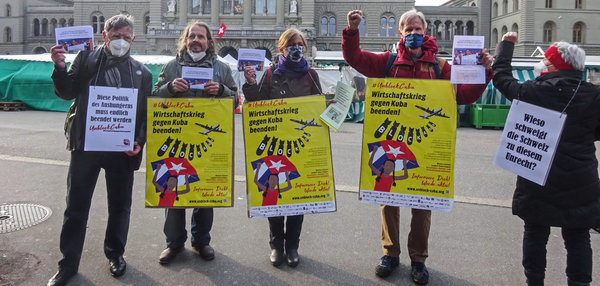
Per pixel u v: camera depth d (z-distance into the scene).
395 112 3.78
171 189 3.94
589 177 3.09
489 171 8.55
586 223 3.08
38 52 65.56
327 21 58.03
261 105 3.95
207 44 4.10
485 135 14.94
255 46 53.22
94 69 3.63
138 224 5.14
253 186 3.96
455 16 60.66
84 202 3.73
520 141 3.28
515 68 18.30
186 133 3.95
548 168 3.11
